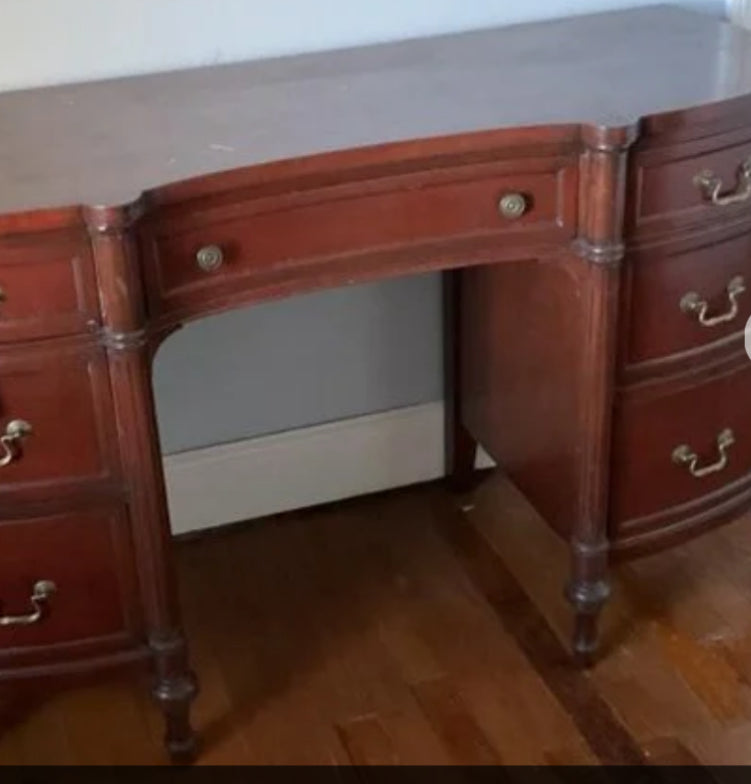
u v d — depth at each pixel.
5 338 1.53
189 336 2.17
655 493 1.95
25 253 1.49
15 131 1.73
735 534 2.29
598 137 1.63
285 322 2.22
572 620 2.10
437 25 2.11
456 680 2.00
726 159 1.75
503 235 1.71
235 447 2.29
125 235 1.49
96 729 1.93
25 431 1.60
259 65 1.99
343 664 2.04
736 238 1.82
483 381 2.20
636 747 1.87
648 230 1.74
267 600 2.18
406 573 2.23
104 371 1.58
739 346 1.91
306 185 1.59
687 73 1.82
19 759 1.88
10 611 1.71
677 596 2.15
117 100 1.85
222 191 1.55
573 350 1.86
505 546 2.28
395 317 2.29
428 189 1.65
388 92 1.81
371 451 2.38
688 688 1.97
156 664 1.79
